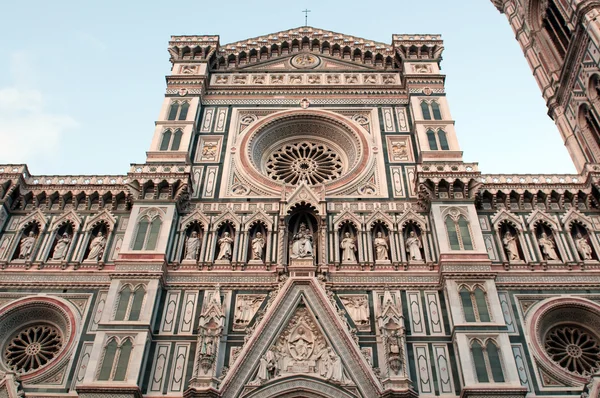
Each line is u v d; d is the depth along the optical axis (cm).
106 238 3606
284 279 3309
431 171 3734
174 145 4078
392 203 3778
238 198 3831
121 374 2841
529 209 3741
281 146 4441
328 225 3631
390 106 4500
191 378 2869
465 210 3581
